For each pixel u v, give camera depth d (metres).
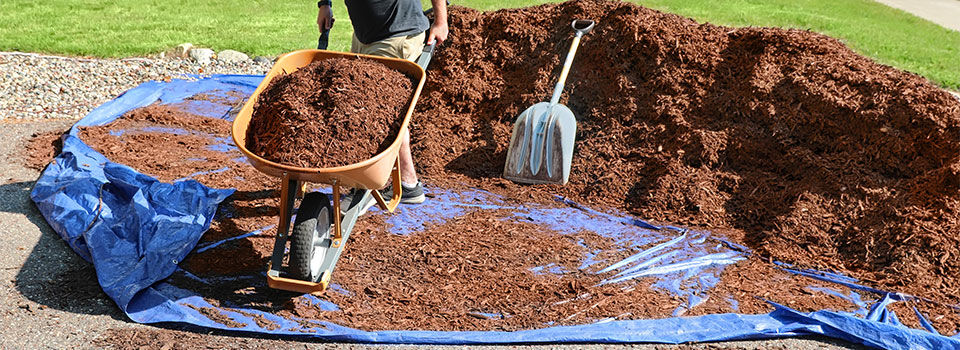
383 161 3.50
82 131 5.98
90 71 8.14
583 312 3.72
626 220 4.87
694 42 5.89
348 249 4.29
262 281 3.92
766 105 5.39
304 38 10.52
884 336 3.48
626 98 5.80
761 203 4.93
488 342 3.43
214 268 4.02
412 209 4.88
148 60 8.72
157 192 4.75
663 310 3.77
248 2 13.48
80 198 4.62
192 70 8.48
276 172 3.47
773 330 3.55
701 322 3.62
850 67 5.49
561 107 5.41
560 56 6.16
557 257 4.32
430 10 5.16
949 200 4.51
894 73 5.46
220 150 5.86
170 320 3.52
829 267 4.28
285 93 3.76
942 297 3.95
